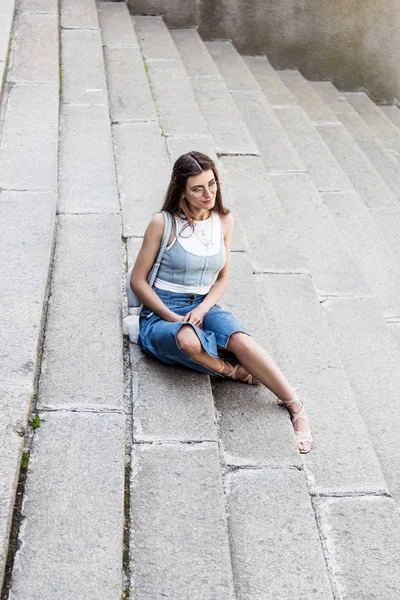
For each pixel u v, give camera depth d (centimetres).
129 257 438
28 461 287
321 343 420
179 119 628
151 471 300
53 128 537
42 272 383
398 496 350
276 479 312
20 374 315
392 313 505
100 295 389
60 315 370
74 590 242
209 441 317
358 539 300
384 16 898
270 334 423
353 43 912
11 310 353
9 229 416
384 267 555
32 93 582
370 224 607
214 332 348
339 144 765
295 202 591
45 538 258
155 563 262
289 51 909
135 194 503
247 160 604
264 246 498
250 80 796
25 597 238
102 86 631
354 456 344
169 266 350
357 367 430
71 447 296
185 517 281
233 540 284
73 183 492
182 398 338
